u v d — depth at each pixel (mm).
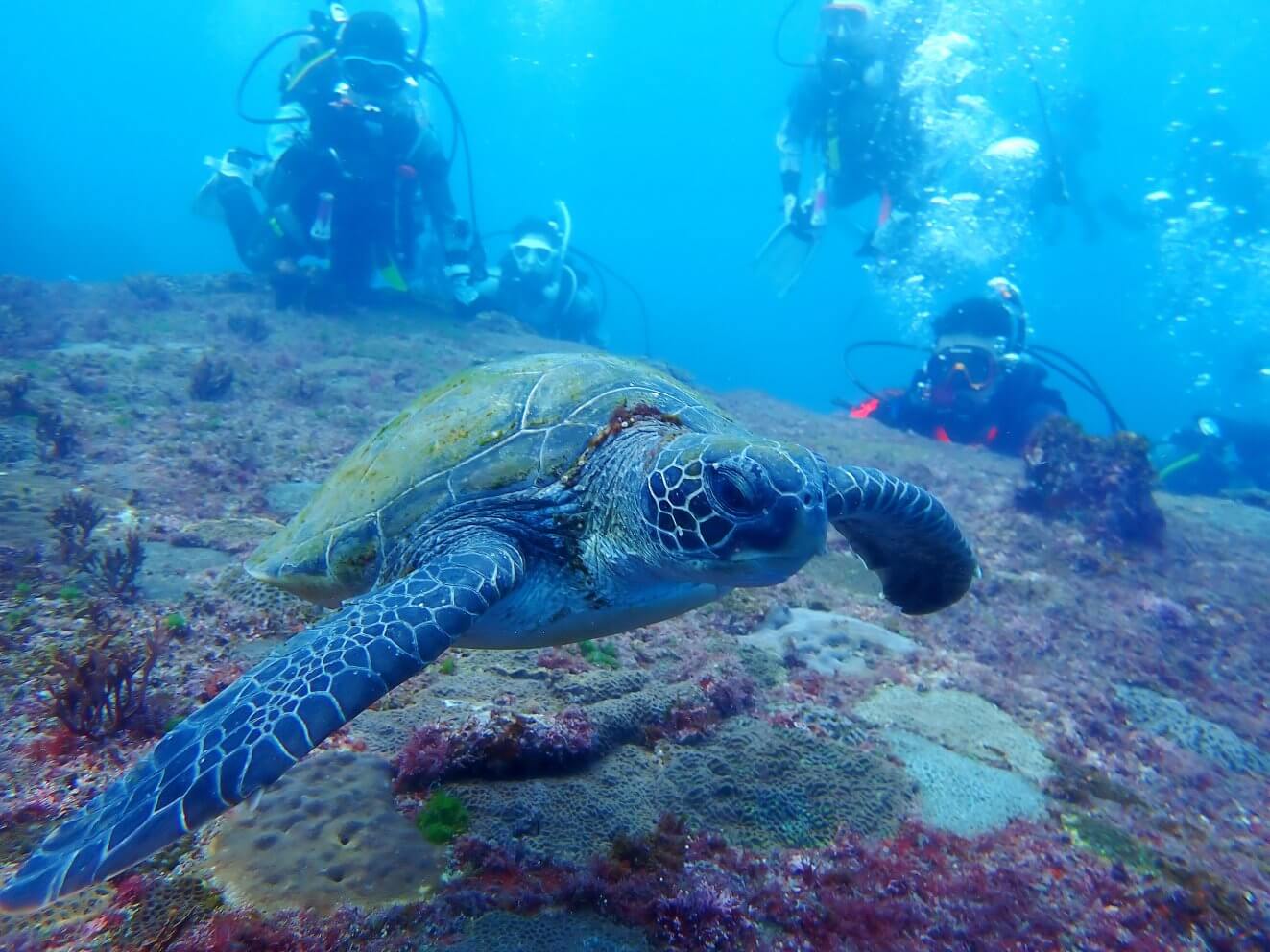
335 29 2678
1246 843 903
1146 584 1607
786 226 2936
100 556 1167
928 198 3053
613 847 705
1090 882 756
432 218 2867
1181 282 5254
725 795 803
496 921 616
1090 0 8781
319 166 2523
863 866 740
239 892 607
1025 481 1844
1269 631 1506
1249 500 2465
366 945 579
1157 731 1188
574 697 954
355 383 2164
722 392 3008
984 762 967
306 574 904
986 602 1496
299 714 577
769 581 741
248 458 1660
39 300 2705
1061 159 3836
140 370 2021
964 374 2359
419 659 638
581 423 892
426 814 713
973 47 3086
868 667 1184
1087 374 2525
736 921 643
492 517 842
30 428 1601
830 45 2725
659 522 754
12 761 724
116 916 584
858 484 876
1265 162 4367
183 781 542
